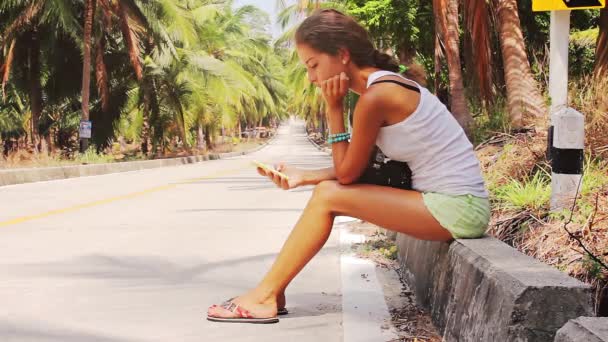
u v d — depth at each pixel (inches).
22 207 388.2
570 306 80.7
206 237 260.1
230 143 2679.6
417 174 123.9
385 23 565.9
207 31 1608.0
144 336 126.8
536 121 281.3
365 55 125.0
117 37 1212.5
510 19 346.3
